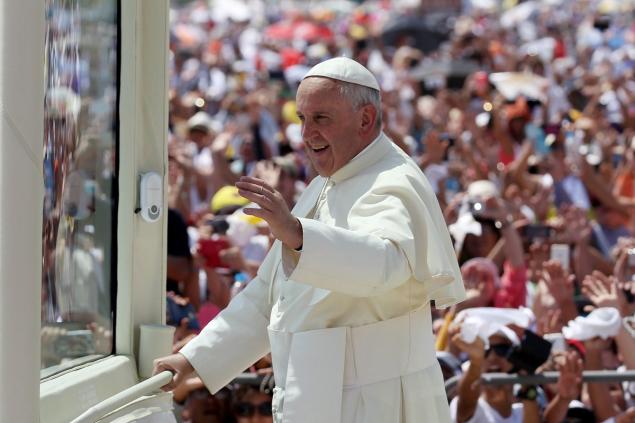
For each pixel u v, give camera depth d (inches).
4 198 368.8
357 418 498.0
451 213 1155.9
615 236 1347.2
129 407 479.8
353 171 513.0
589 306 898.1
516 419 767.7
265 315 554.9
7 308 369.1
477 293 924.0
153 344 545.6
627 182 1521.9
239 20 3863.2
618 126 2089.1
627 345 800.3
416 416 508.4
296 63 3029.0
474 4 4067.4
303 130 513.7
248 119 1878.7
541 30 3575.3
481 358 733.3
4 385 369.1
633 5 3644.2
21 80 371.2
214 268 965.8
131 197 540.1
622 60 2844.5
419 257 492.4
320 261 455.8
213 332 552.4
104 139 530.6
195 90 2561.5
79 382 471.2
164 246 569.6
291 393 498.3
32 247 376.2
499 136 1667.1
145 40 561.3
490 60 2770.7
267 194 450.3
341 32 4037.9
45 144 450.6
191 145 1604.3
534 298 930.1
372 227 479.8
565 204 1396.4
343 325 502.6
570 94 2140.7
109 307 539.5
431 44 3580.2
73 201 491.8
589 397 818.8
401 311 507.5
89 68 509.7
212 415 783.7
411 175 508.1
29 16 373.4
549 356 757.9
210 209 1286.9
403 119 1994.3
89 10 508.1
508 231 1011.3
